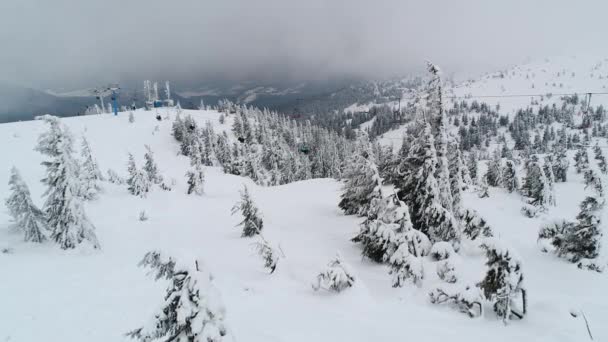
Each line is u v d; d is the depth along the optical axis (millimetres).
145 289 11930
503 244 9203
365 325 8914
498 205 29375
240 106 105125
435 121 17297
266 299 10914
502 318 9141
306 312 9883
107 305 10656
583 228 14898
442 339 8016
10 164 30250
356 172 22594
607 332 8055
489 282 9406
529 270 14492
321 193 33344
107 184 29750
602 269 13938
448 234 15602
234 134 82562
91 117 76875
